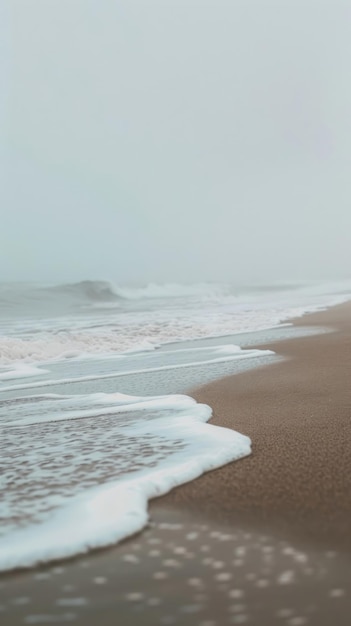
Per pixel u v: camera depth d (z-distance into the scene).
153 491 2.13
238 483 2.23
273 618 1.24
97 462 2.54
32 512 1.91
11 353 8.09
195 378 5.35
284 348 7.48
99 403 4.30
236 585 1.39
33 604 1.33
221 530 1.74
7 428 3.47
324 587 1.36
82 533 1.71
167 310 19.36
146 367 6.47
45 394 4.98
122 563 1.53
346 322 11.24
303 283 45.16
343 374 5.16
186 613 1.27
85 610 1.30
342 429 3.12
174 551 1.60
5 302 23.64
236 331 10.62
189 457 2.55
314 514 1.86
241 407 3.90
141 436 3.05
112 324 14.02
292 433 3.07
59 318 17.59
